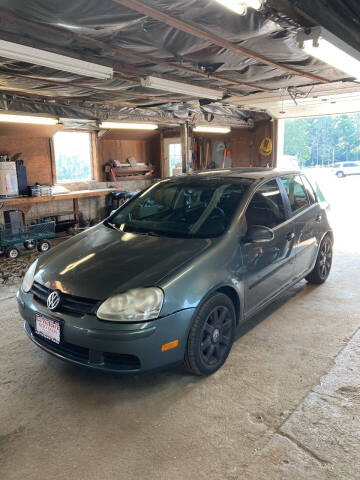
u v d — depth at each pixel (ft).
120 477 6.09
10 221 20.44
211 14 9.05
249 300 9.85
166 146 34.83
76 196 26.30
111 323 7.35
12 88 16.93
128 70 14.03
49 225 21.67
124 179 32.89
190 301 7.89
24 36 10.33
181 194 11.34
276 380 8.60
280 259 11.09
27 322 9.13
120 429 7.19
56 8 8.51
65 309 7.95
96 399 8.11
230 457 6.44
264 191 11.11
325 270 14.96
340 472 6.08
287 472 6.09
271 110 27.99
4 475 6.16
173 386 8.48
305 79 17.54
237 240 9.39
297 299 13.44
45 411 7.75
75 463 6.40
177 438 6.91
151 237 9.89
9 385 8.64
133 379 8.81
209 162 35.29
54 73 14.07
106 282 8.00
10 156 24.67
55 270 8.90
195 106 24.41
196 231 9.79
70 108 21.16
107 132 30.19
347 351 9.81
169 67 14.24
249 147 32.30
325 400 7.87
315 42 9.56
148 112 24.49
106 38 10.78
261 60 13.47
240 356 9.64
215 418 7.41
